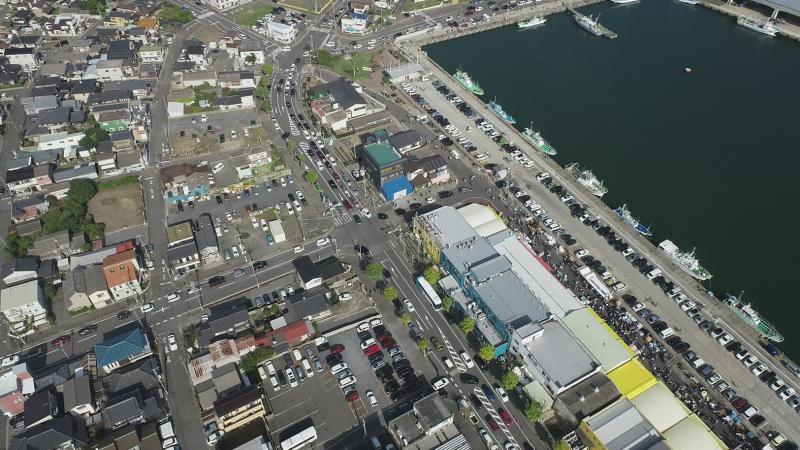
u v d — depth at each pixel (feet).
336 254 531.09
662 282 505.66
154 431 385.29
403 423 388.78
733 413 405.18
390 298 474.90
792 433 396.98
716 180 636.48
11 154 649.61
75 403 393.09
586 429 374.02
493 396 418.31
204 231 532.73
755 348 455.63
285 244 540.52
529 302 444.14
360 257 527.81
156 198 593.01
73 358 440.86
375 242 543.80
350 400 414.00
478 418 404.16
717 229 577.02
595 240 549.13
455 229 511.40
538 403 393.50
